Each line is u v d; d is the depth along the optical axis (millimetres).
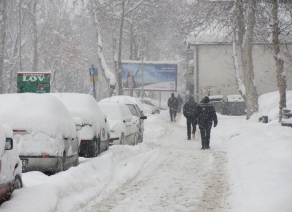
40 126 14219
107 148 21891
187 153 23188
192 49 76250
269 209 10500
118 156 19750
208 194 13195
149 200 12438
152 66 83312
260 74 70625
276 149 18891
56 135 14344
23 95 15227
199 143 29531
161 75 83188
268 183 12992
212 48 71188
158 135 36094
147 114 64062
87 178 14164
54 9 98500
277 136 22641
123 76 83375
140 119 30312
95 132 19281
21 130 14062
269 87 70562
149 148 25547
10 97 15180
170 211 11250
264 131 27484
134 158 20188
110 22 69562
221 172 17078
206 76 71562
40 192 11086
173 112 56938
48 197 10922
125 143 24812
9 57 80062
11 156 10750
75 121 16844
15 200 10336
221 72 71125
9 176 10492
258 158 17938
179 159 20891
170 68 83000
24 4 75062
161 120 56562
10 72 76188
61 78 104438
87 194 12594
